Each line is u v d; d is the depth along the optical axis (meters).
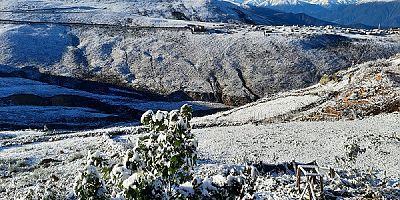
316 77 90.44
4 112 64.31
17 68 97.75
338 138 31.00
